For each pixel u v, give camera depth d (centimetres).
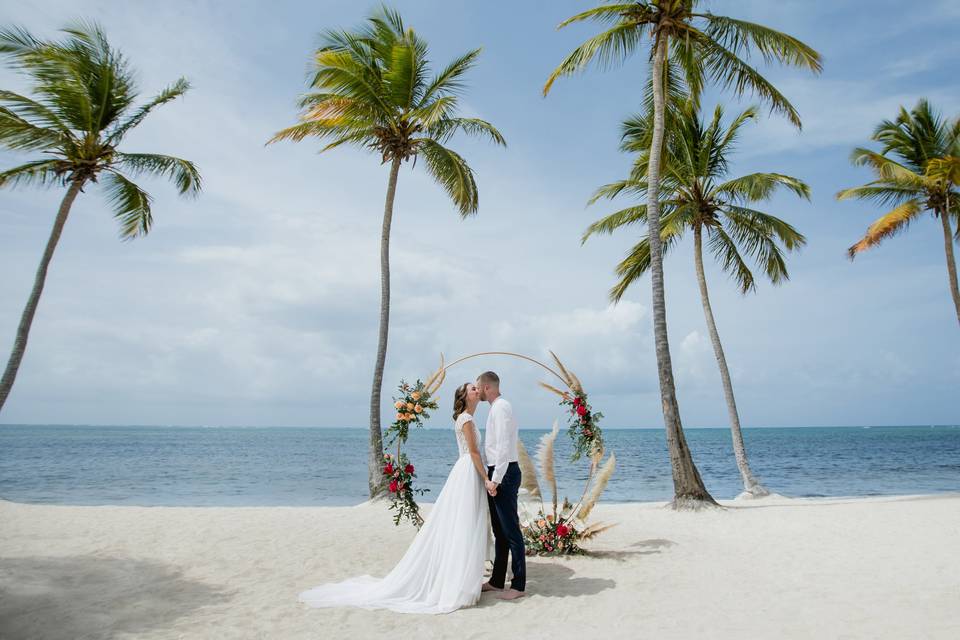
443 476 2486
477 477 513
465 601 467
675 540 786
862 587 521
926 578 551
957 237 1708
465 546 484
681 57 1264
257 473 2575
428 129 1391
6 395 1040
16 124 1062
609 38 1192
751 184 1409
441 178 1445
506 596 495
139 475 2358
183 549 695
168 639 387
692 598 493
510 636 396
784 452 4881
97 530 816
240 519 962
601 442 710
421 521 613
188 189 1294
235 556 661
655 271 1159
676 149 1530
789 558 661
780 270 1588
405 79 1319
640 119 1432
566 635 398
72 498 1612
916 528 852
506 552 527
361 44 1338
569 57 1223
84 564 602
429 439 9981
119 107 1182
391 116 1352
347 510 1118
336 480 2277
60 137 1109
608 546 745
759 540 784
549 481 711
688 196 1542
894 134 1681
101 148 1163
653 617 438
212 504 1554
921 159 1644
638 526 913
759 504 1287
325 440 8719
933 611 439
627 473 2723
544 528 698
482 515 504
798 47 1123
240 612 449
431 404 618
